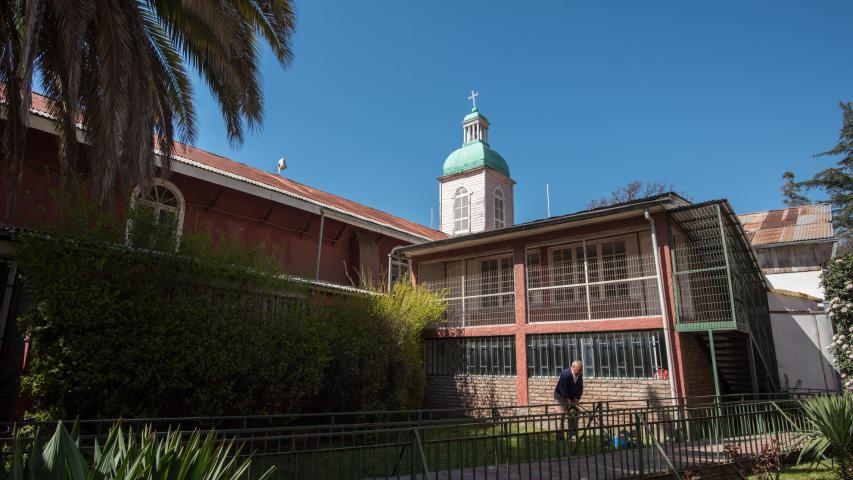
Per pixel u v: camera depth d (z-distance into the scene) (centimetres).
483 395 1473
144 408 860
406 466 843
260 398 998
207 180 1477
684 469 748
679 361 1173
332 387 1134
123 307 844
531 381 1388
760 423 923
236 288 988
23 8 831
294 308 1090
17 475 272
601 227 1336
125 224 904
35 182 1212
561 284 1516
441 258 1673
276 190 1642
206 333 916
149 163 919
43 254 806
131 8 870
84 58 873
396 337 1278
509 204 3288
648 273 1345
